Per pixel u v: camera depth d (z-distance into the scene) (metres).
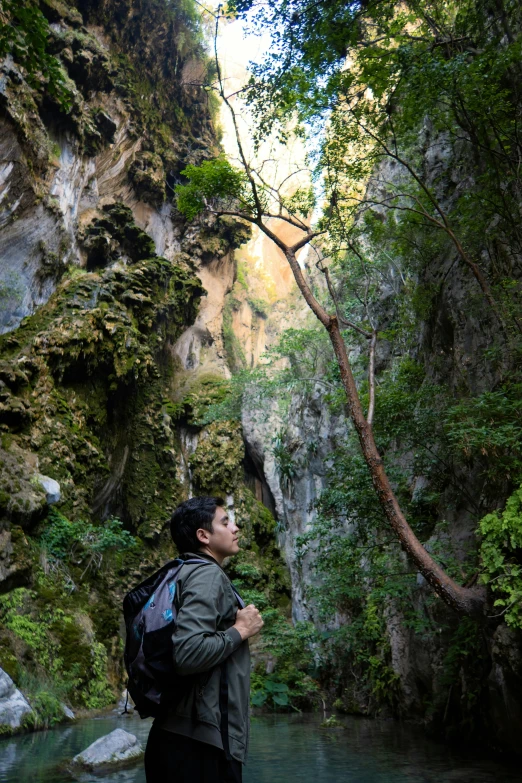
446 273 11.23
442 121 9.39
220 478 26.36
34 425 19.30
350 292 18.53
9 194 21.33
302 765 7.89
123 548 20.41
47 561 16.62
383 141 9.77
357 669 16.47
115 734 8.34
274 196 8.98
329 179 9.31
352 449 12.45
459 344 10.31
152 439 24.55
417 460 10.35
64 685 14.25
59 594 16.27
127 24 29.58
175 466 25.38
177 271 28.08
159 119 30.84
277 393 25.59
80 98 24.41
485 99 8.41
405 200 12.95
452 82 8.47
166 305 26.94
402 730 11.38
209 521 2.44
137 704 2.04
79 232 24.75
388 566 11.20
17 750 9.04
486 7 10.73
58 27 25.39
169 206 31.25
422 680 10.88
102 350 21.77
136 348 22.89
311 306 8.19
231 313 36.25
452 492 9.98
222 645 2.03
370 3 9.86
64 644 15.23
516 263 9.02
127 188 28.84
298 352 23.00
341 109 9.20
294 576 22.19
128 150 28.56
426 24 11.88
